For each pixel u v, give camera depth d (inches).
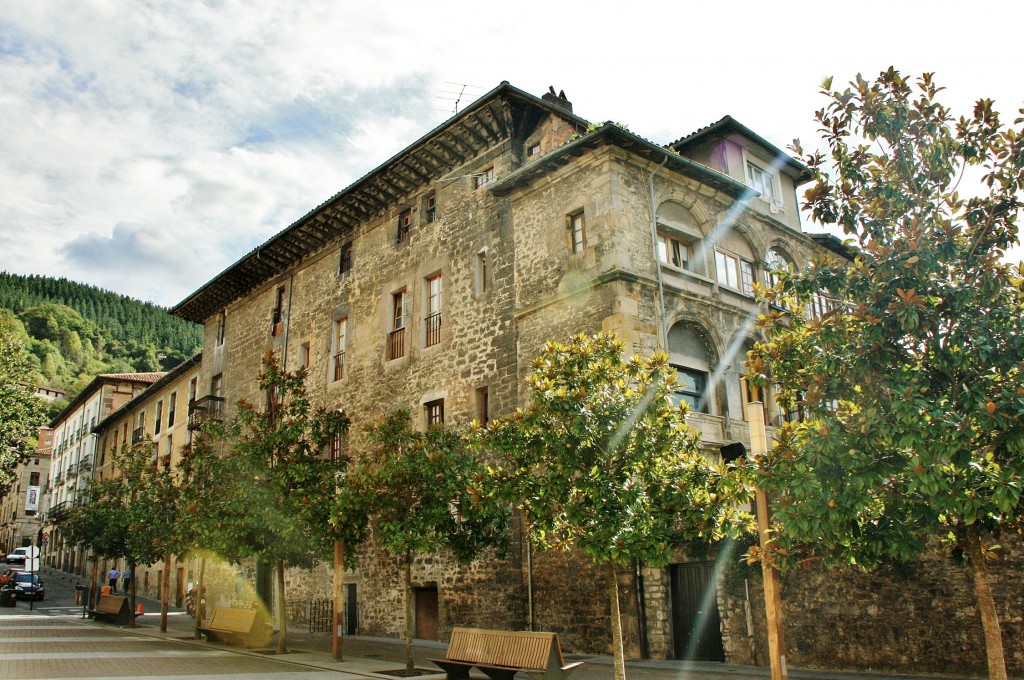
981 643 428.8
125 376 2124.8
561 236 700.7
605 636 591.8
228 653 652.1
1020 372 290.8
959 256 325.7
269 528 622.8
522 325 719.7
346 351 968.3
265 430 662.5
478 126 809.5
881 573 473.4
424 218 893.8
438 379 812.0
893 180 348.5
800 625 505.0
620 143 672.4
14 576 1456.7
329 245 1053.8
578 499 401.7
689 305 697.6
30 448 1508.4
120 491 1002.7
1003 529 313.4
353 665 557.6
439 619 740.0
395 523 528.4
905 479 308.7
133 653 634.8
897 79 354.0
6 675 482.0
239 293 1254.3
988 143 336.8
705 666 523.5
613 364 424.8
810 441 311.1
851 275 339.6
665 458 407.5
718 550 548.4
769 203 842.8
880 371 324.2
